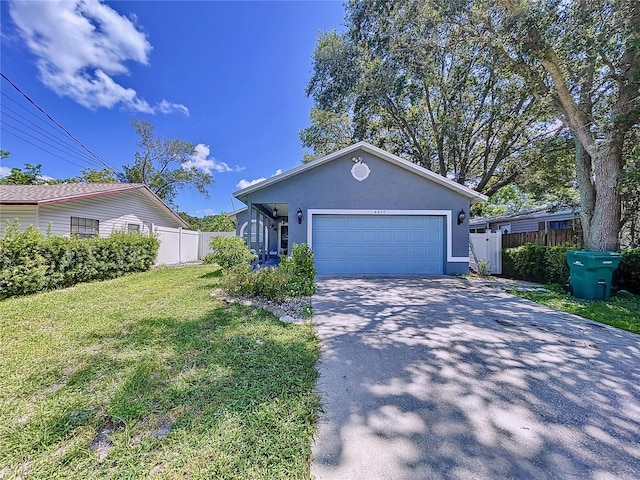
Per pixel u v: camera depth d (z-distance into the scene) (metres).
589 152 7.70
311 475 1.76
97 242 8.99
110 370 2.99
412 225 10.16
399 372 3.07
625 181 7.04
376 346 3.76
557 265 8.09
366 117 14.91
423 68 11.73
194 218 33.16
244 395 2.56
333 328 4.46
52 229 10.27
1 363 3.15
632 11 6.08
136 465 1.81
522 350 3.65
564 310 5.54
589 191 8.23
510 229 18.23
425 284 8.28
